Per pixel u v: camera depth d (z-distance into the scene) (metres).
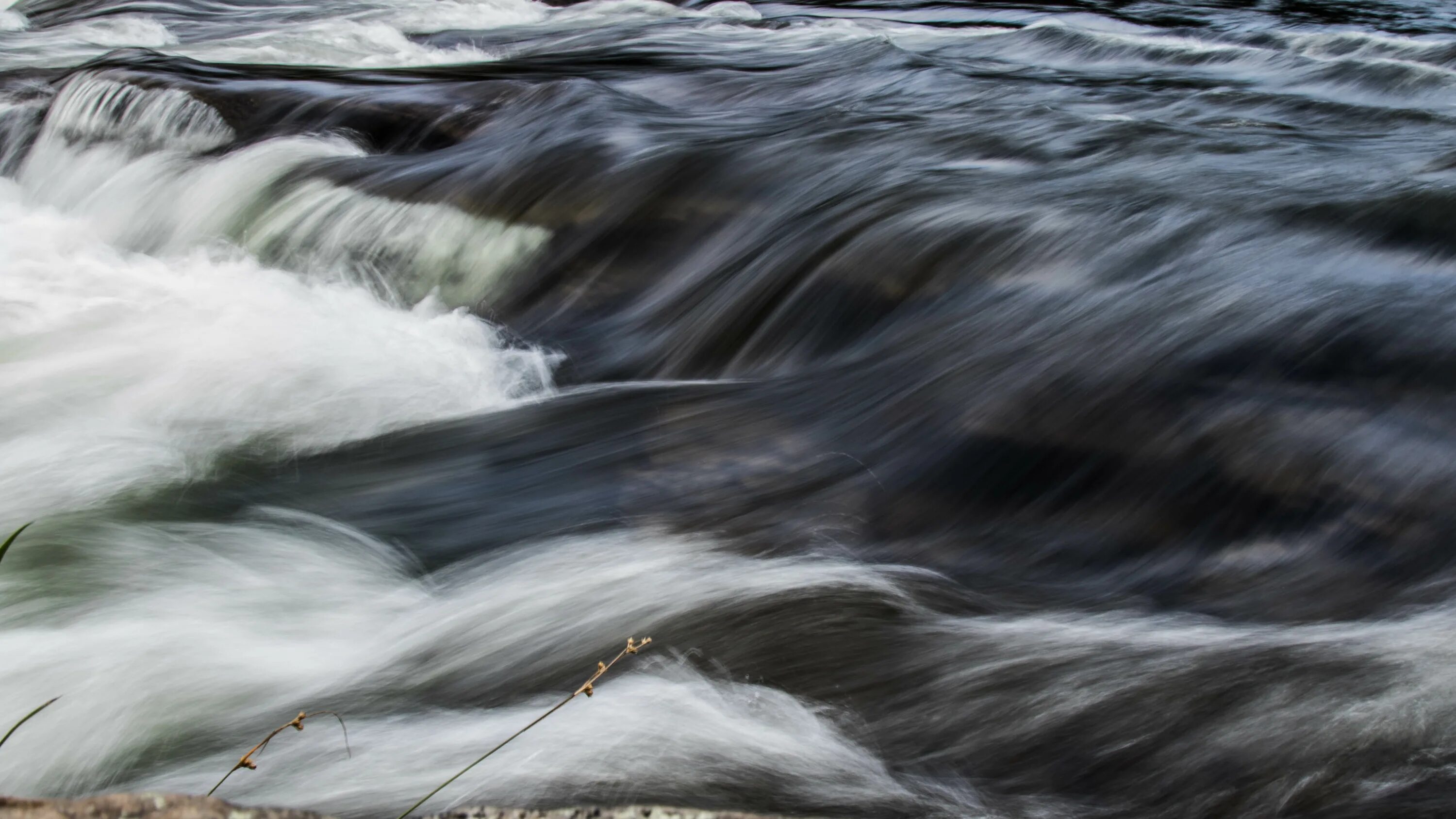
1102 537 4.76
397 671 4.08
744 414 5.91
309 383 6.52
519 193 8.60
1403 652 3.82
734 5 20.48
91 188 10.65
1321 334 5.53
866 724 3.66
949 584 4.50
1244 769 3.36
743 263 7.52
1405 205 6.91
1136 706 3.65
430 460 5.78
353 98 10.80
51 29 18.75
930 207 7.43
